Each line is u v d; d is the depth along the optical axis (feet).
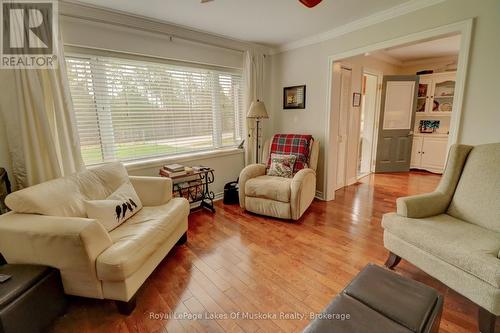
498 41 6.08
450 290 5.49
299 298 5.34
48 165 6.92
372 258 6.76
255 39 11.10
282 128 13.01
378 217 9.50
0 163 6.58
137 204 6.79
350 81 12.44
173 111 9.94
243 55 11.62
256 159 12.68
